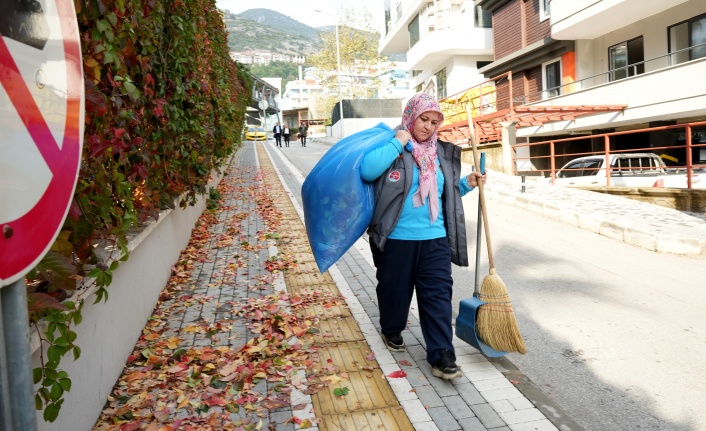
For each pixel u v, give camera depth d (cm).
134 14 423
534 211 1077
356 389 369
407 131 381
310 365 401
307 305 536
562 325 498
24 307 116
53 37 128
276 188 1451
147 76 468
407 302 404
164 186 570
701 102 1441
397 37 4000
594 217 898
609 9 1655
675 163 1761
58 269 240
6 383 112
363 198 376
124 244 352
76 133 140
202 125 812
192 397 358
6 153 108
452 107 2428
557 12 1925
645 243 784
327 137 5512
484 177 392
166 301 555
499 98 2634
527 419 331
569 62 2100
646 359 424
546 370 410
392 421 329
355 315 509
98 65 327
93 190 312
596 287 606
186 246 776
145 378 386
